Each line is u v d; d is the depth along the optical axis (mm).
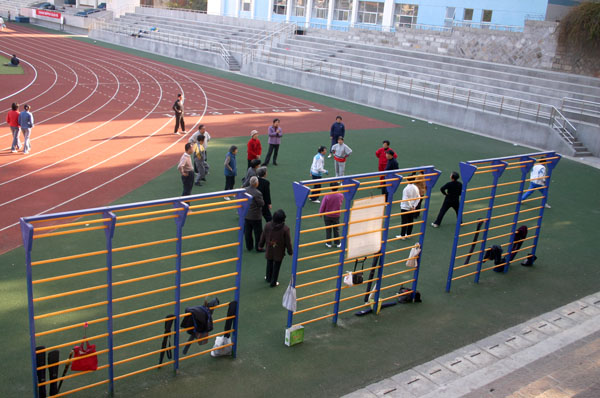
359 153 22406
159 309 9242
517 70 36812
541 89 32906
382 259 9516
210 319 7586
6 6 87250
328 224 12203
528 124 27906
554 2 41062
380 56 43844
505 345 8969
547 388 7426
